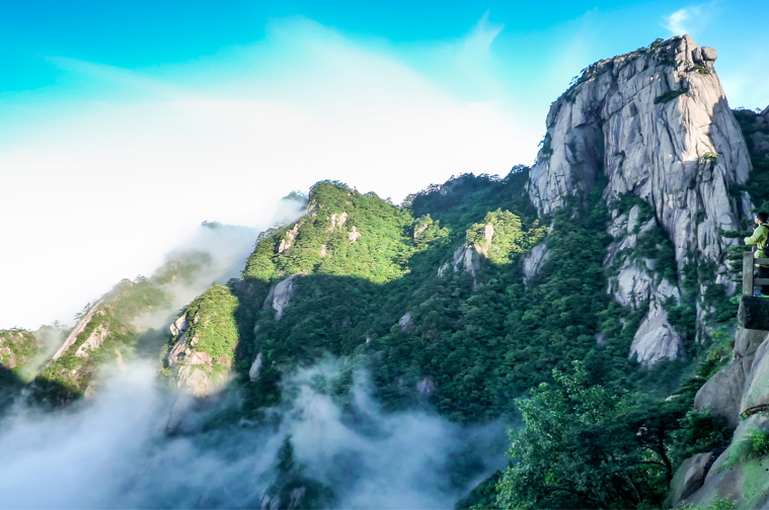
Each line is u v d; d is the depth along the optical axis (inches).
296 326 4544.8
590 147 4424.2
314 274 5290.4
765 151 3548.2
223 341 4800.7
